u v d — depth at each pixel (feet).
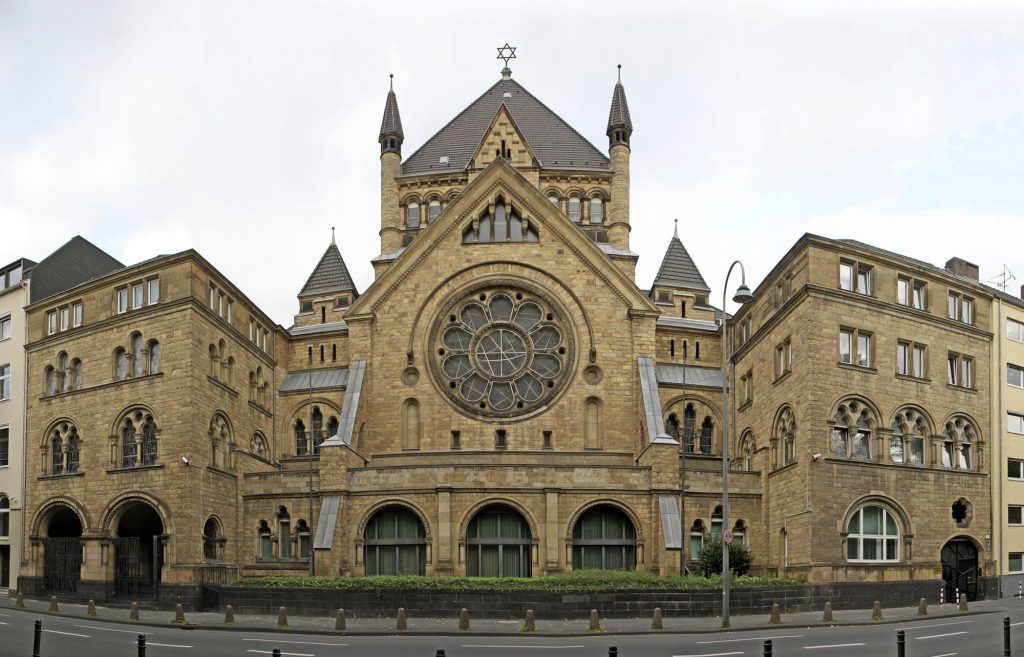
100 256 235.40
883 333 182.29
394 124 246.88
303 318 250.16
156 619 148.15
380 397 211.00
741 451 212.64
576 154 249.96
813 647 109.81
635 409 208.23
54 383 201.16
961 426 191.21
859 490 173.78
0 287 223.10
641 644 114.62
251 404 208.13
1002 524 193.36
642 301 212.64
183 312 181.37
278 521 195.62
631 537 186.80
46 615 152.46
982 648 107.34
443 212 216.33
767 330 195.83
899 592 173.37
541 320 212.84
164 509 177.06
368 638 124.88
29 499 198.29
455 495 182.39
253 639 122.11
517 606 147.02
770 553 190.70
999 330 200.95
